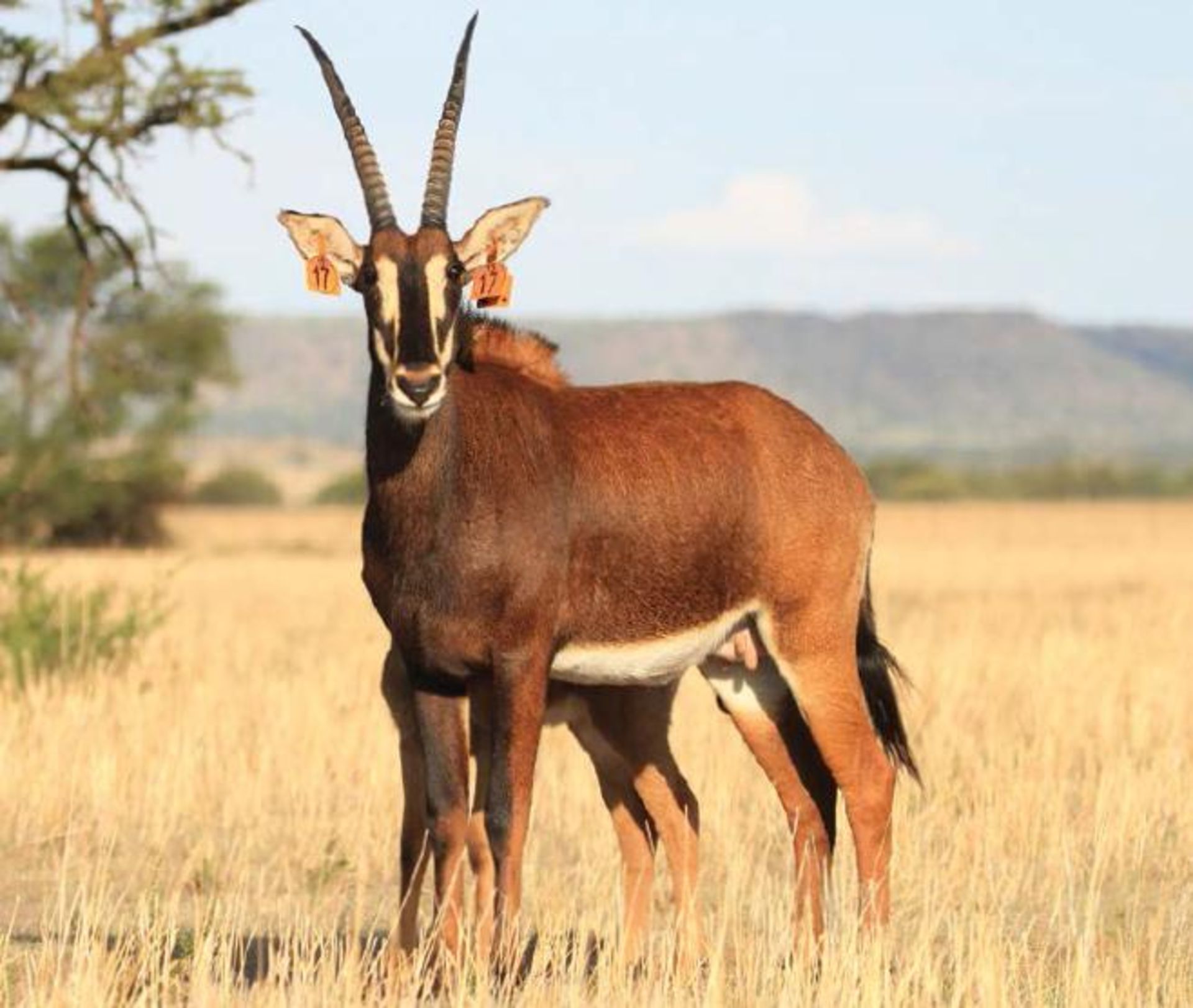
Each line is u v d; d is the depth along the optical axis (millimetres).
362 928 31578
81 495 169125
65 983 26000
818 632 30406
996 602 101250
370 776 41844
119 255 63250
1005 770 41969
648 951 29219
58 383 165125
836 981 25156
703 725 48844
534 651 28031
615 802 30953
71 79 52938
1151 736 47062
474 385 28141
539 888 33094
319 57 28609
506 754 27734
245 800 39688
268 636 75438
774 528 30172
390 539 27625
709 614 29766
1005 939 29094
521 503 27906
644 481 29109
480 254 28172
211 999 24812
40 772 40688
